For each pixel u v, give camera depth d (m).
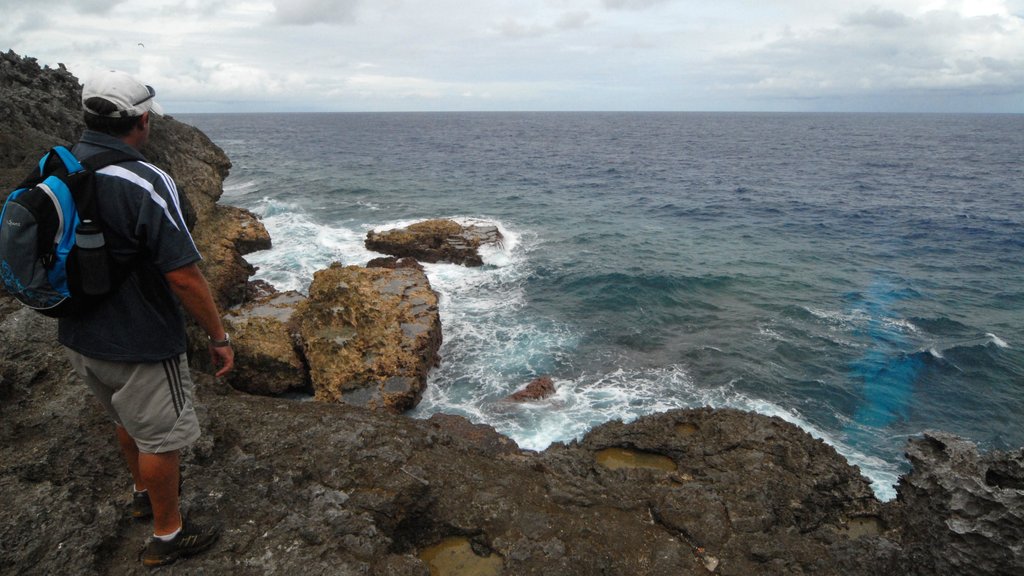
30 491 4.27
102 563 3.82
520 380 14.27
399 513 5.38
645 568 5.33
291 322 15.62
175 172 21.89
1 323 6.15
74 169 2.70
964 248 26.27
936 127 165.00
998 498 5.54
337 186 42.19
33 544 3.82
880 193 42.16
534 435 11.90
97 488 4.47
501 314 18.25
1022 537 5.30
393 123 181.00
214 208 23.91
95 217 2.70
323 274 16.30
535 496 6.04
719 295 20.00
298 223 29.34
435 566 5.23
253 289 19.70
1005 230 29.47
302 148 77.81
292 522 4.49
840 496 8.24
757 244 27.27
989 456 6.34
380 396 12.86
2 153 12.27
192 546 3.92
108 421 5.18
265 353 13.84
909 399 13.52
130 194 2.74
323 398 13.02
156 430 3.25
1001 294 20.11
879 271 22.83
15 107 15.07
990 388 13.99
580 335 16.72
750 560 5.69
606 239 27.64
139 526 4.16
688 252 25.53
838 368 14.73
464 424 10.99
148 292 2.98
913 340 16.30
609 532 5.68
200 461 5.16
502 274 21.89
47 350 5.95
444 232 24.56
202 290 2.98
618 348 15.94
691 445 9.73
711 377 14.30
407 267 20.91
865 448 11.82
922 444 6.95
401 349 13.93
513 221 31.50
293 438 5.98
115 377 3.07
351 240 26.25
